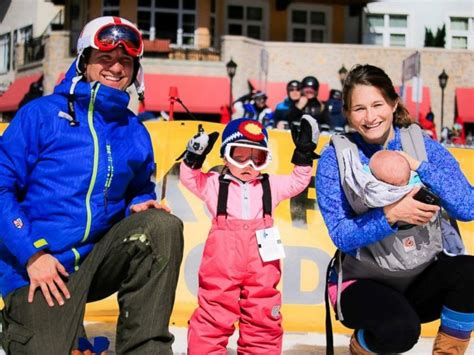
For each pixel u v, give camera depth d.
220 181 3.24
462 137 21.23
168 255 2.37
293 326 3.93
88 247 2.56
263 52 20.16
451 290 2.74
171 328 3.86
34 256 2.38
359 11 30.83
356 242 2.64
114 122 2.64
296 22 30.11
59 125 2.52
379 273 2.80
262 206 3.21
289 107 9.51
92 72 2.67
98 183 2.52
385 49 27.50
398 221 2.59
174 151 4.27
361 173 2.58
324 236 4.12
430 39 31.16
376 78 2.78
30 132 2.51
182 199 4.18
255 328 3.12
